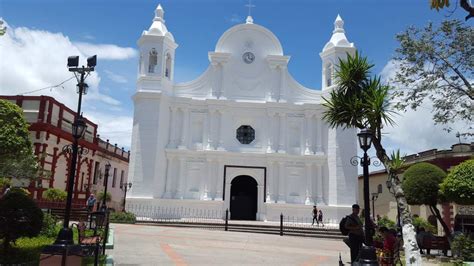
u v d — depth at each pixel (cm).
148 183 2877
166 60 3188
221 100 3109
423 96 1565
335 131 3025
